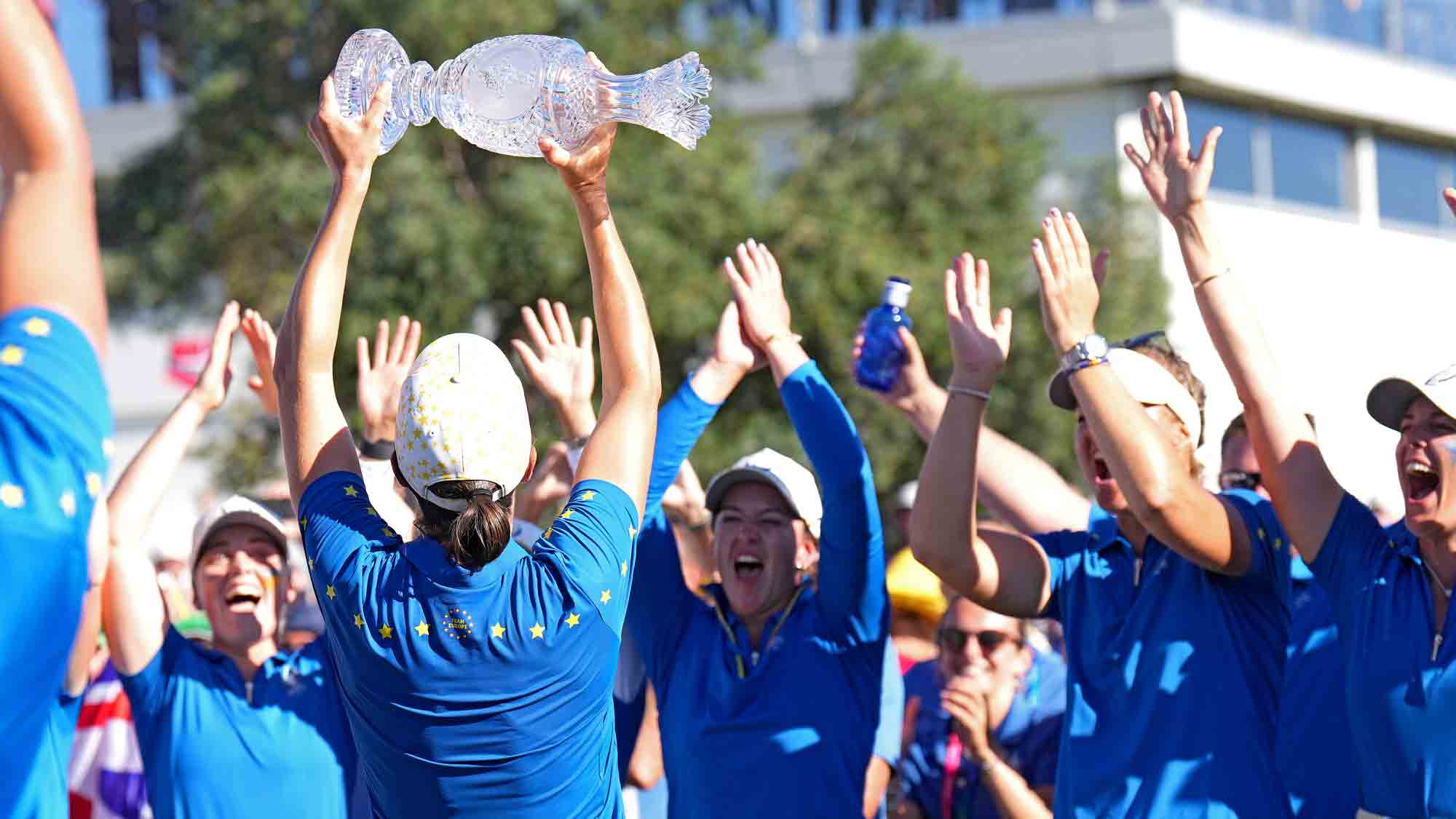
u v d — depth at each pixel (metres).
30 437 3.38
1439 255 47.16
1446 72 46.47
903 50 35.28
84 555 3.49
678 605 8.23
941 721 9.44
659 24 32.75
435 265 29.08
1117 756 6.56
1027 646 9.38
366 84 5.95
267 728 8.09
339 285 5.63
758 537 8.08
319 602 5.41
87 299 3.51
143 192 33.41
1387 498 44.94
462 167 31.14
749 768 7.75
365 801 8.31
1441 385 6.14
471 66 5.88
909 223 33.59
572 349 7.86
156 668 8.16
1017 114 35.81
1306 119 44.44
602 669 5.33
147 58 43.22
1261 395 6.79
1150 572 6.79
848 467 7.54
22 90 3.48
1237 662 6.52
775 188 34.28
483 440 5.30
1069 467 33.00
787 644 7.96
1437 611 6.19
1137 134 41.06
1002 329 7.19
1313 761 8.01
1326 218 44.44
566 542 5.32
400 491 8.01
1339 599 6.54
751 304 7.84
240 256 31.67
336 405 5.67
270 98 31.75
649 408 5.73
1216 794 6.28
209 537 8.60
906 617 13.01
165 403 43.91
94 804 10.63
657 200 30.33
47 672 3.44
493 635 5.12
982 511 14.14
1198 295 6.98
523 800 5.25
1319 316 44.06
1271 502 6.94
